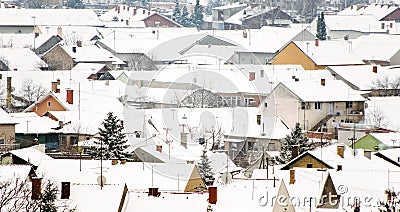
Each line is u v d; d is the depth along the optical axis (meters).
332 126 144.38
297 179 69.75
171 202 63.81
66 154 105.75
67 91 132.88
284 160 102.25
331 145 97.44
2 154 89.75
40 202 57.72
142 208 63.28
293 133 111.81
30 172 64.94
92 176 75.38
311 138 128.12
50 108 133.38
